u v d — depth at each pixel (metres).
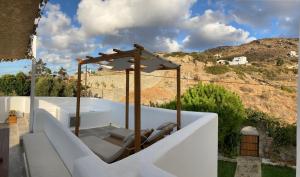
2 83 17.23
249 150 15.22
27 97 12.30
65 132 4.36
